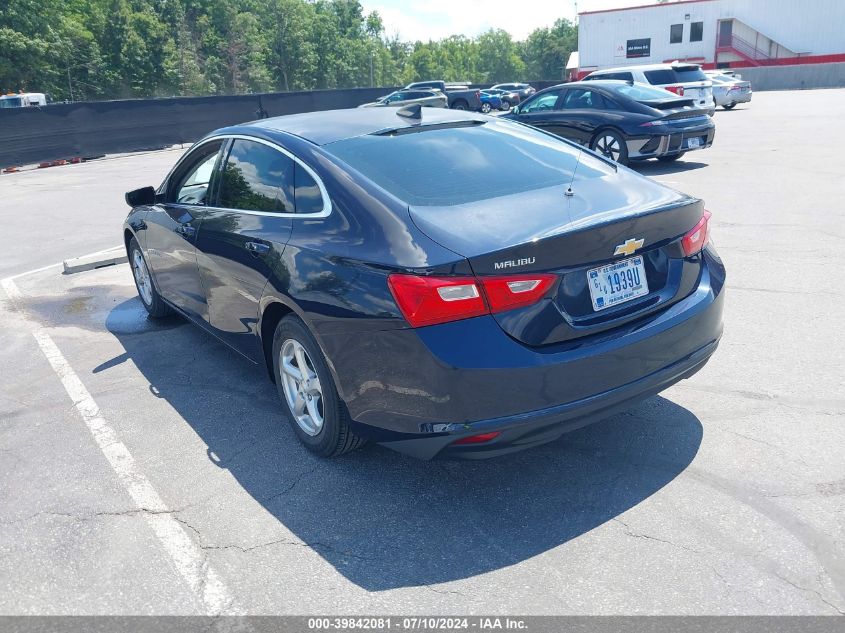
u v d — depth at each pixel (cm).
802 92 3869
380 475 329
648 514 287
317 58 10531
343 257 292
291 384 353
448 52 15775
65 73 7112
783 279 565
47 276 742
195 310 455
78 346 525
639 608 238
